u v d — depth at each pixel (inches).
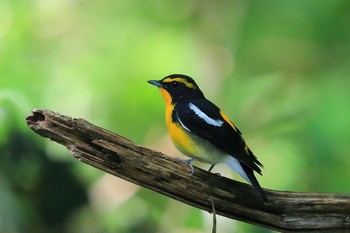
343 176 538.0
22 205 458.0
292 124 586.6
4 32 645.9
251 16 633.6
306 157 550.0
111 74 650.2
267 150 574.9
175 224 563.2
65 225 476.7
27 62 615.5
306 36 629.9
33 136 474.6
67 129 330.6
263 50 642.2
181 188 346.0
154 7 708.0
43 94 574.9
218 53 677.3
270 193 350.6
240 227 524.1
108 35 690.8
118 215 533.3
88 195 498.6
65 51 674.2
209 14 696.4
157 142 619.5
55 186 474.6
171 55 669.3
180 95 407.8
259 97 634.2
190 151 384.8
